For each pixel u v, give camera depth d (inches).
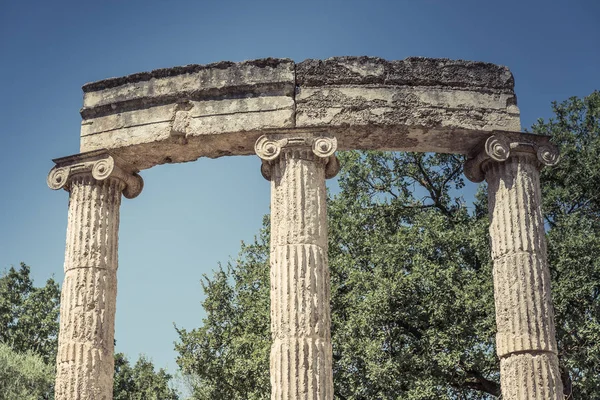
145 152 699.4
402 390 1112.2
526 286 650.2
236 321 1357.0
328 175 695.7
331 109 679.7
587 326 1088.2
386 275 1164.5
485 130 686.5
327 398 609.0
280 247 644.7
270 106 680.4
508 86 705.6
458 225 1237.7
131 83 708.7
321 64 692.7
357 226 1273.4
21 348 1839.3
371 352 1084.5
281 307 628.7
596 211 1278.3
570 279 1123.9
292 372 609.0
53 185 700.7
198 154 707.4
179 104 693.3
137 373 2097.7
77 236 681.6
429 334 1114.7
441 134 688.4
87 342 655.8
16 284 1950.1
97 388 649.0
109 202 696.4
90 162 695.1
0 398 1472.7
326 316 632.4
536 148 687.7
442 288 1133.1
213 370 1307.8
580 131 1343.5
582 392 1096.8
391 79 690.8
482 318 1111.6
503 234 669.3
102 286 673.0
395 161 1354.6
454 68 701.3
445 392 1107.9
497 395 1127.0
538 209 676.7
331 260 1220.5
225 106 685.3
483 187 1354.6
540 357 633.6
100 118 708.7
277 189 663.1
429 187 1339.8
